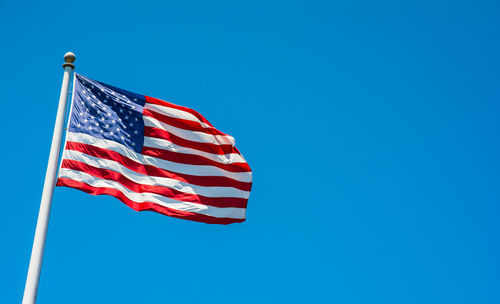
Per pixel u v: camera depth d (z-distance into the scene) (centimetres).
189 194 1591
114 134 1508
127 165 1505
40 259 1176
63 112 1384
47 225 1220
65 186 1366
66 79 1433
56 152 1322
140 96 1606
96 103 1514
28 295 1132
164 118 1622
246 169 1705
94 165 1433
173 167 1592
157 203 1531
